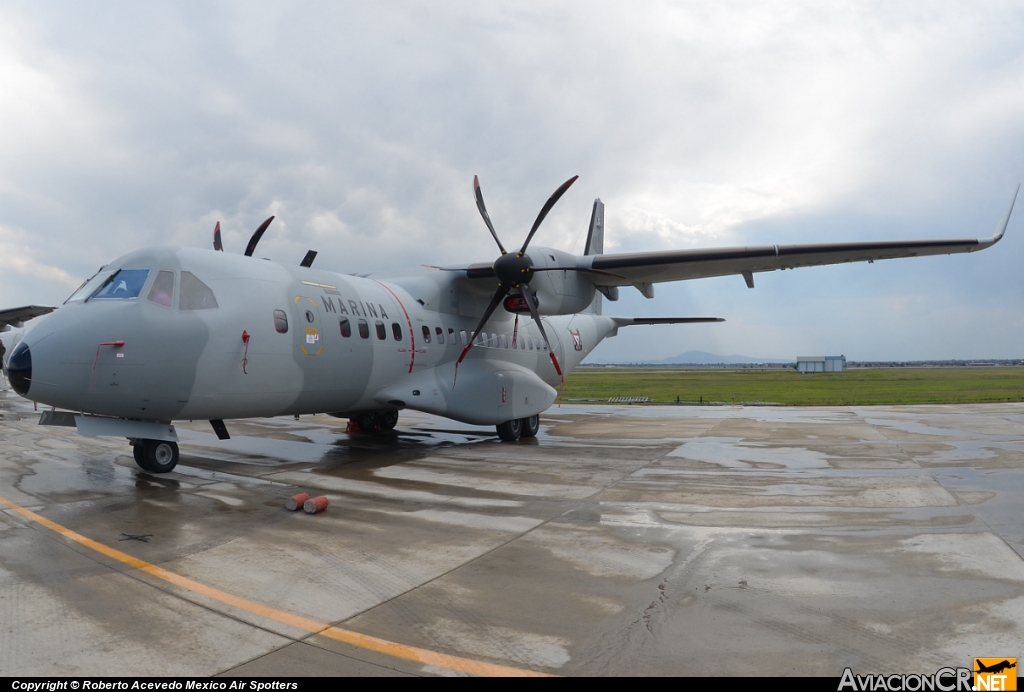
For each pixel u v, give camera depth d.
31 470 9.80
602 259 13.51
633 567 5.29
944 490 8.40
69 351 8.12
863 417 19.95
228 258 9.93
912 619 4.21
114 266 9.09
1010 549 5.79
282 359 9.99
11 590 4.68
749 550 5.77
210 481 9.02
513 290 13.14
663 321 20.83
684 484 8.89
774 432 15.70
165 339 8.58
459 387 13.15
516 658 3.66
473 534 6.30
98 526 6.52
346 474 9.66
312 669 3.50
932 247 12.20
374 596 4.62
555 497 8.02
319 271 11.59
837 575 5.09
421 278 13.77
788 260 12.93
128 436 8.83
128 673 3.43
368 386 11.79
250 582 4.89
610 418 20.50
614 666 3.56
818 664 3.58
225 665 3.54
